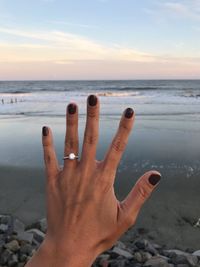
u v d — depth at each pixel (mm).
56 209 1192
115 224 1162
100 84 111562
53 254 1141
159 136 16766
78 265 1124
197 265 5395
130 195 1204
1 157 13344
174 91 69188
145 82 121125
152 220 7566
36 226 6633
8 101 49469
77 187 1187
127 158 12508
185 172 10727
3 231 6285
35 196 9055
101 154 13070
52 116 27641
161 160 12250
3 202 8648
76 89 84312
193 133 17656
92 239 1146
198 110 31172
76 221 1155
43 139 1260
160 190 9180
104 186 1179
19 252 5367
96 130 1187
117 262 5145
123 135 1181
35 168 11664
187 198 8703
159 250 6164
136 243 6176
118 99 49281
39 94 68312
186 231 7117
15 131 19609
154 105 38094
